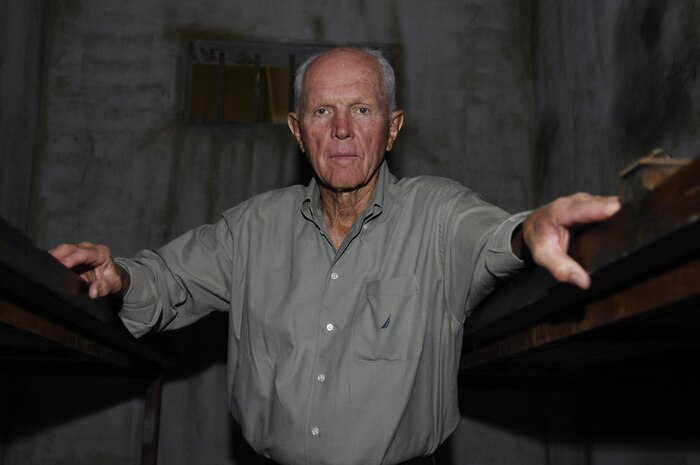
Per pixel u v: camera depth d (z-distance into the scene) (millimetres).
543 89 3496
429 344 1477
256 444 1548
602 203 804
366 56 1607
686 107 2111
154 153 3430
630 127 2520
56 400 3191
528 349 1537
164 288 1572
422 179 1601
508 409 3344
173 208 3383
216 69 5660
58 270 1150
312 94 1558
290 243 1616
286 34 3596
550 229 854
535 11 3656
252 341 1554
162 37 3557
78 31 3520
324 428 1443
